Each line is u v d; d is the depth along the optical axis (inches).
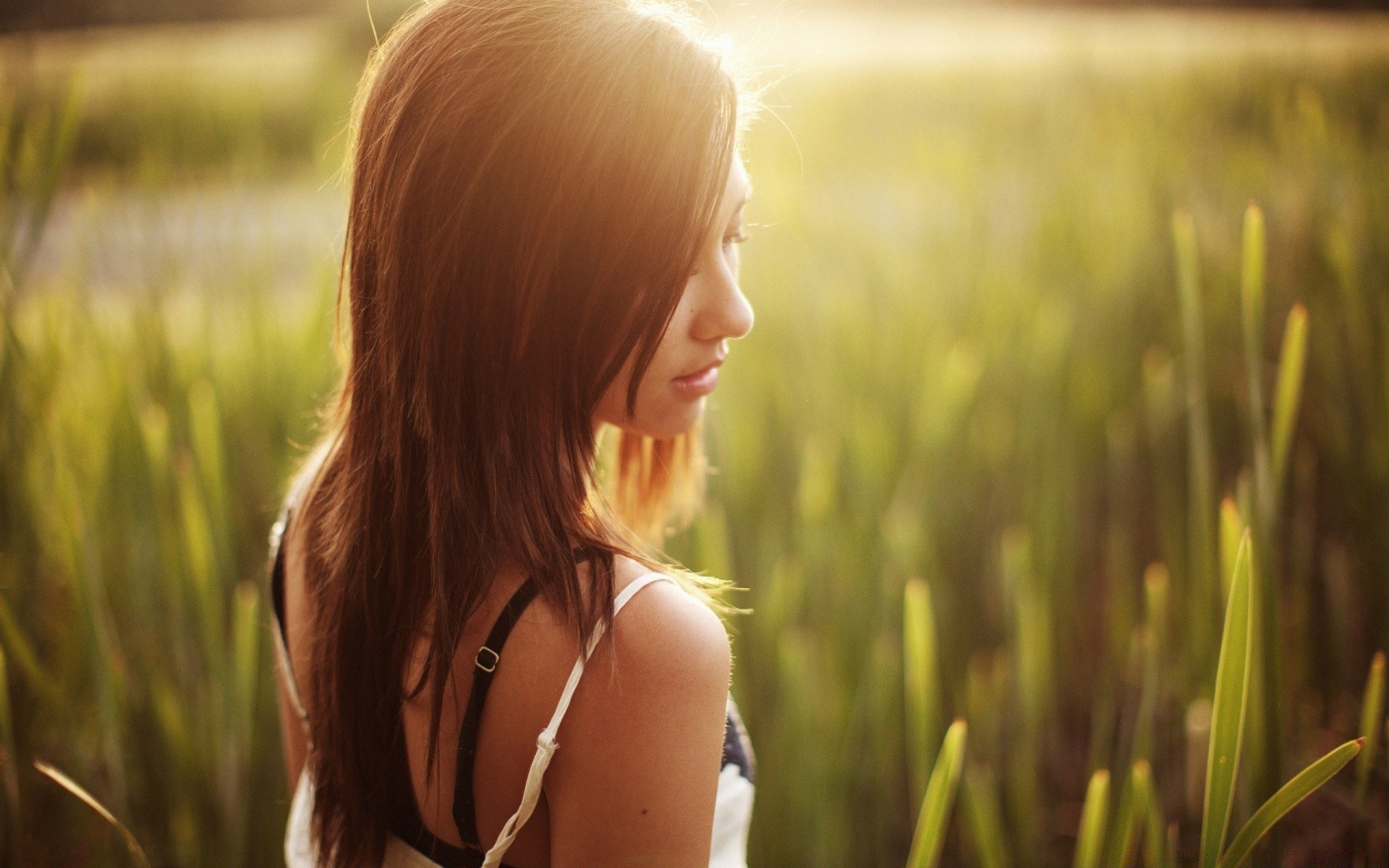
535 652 21.4
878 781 56.5
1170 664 63.1
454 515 21.9
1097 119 119.8
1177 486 82.9
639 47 20.1
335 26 300.8
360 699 25.1
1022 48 190.1
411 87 21.6
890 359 81.4
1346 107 106.9
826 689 58.5
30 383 53.2
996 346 82.9
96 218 71.9
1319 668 64.8
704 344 23.2
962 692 67.0
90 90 166.1
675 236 20.2
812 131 136.6
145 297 70.7
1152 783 52.0
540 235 20.2
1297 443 79.7
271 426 73.6
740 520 68.5
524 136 20.0
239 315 80.4
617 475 34.9
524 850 23.7
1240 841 25.1
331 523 26.4
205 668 53.5
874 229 102.3
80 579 42.8
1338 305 73.1
